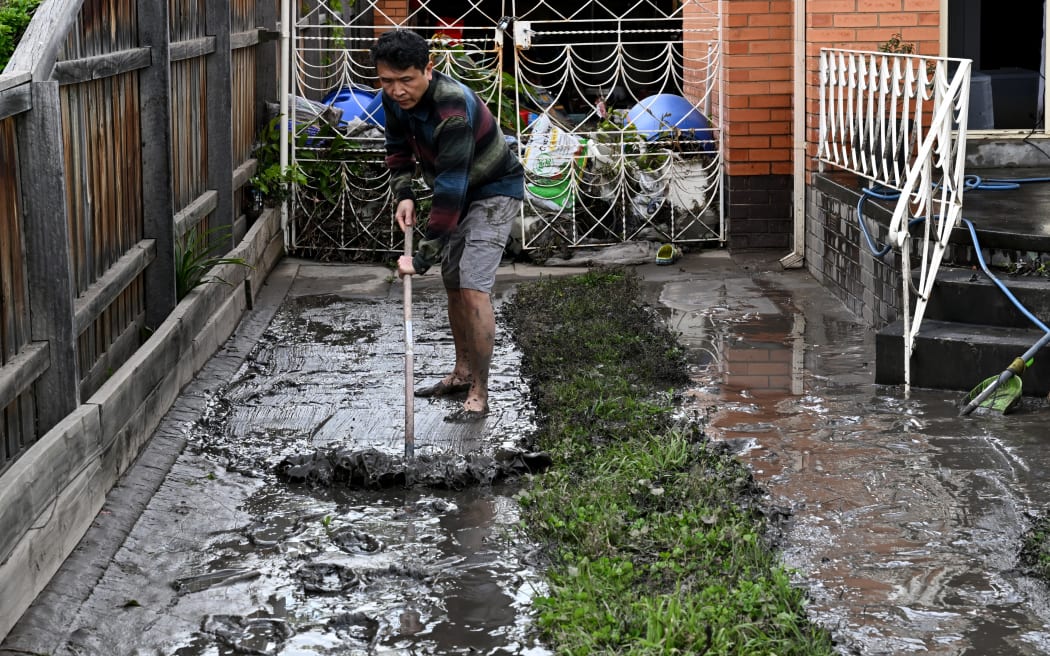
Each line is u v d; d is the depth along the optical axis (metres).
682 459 5.11
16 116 4.42
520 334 7.62
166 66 6.56
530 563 4.31
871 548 4.34
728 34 10.38
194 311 6.85
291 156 10.34
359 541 4.55
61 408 4.65
